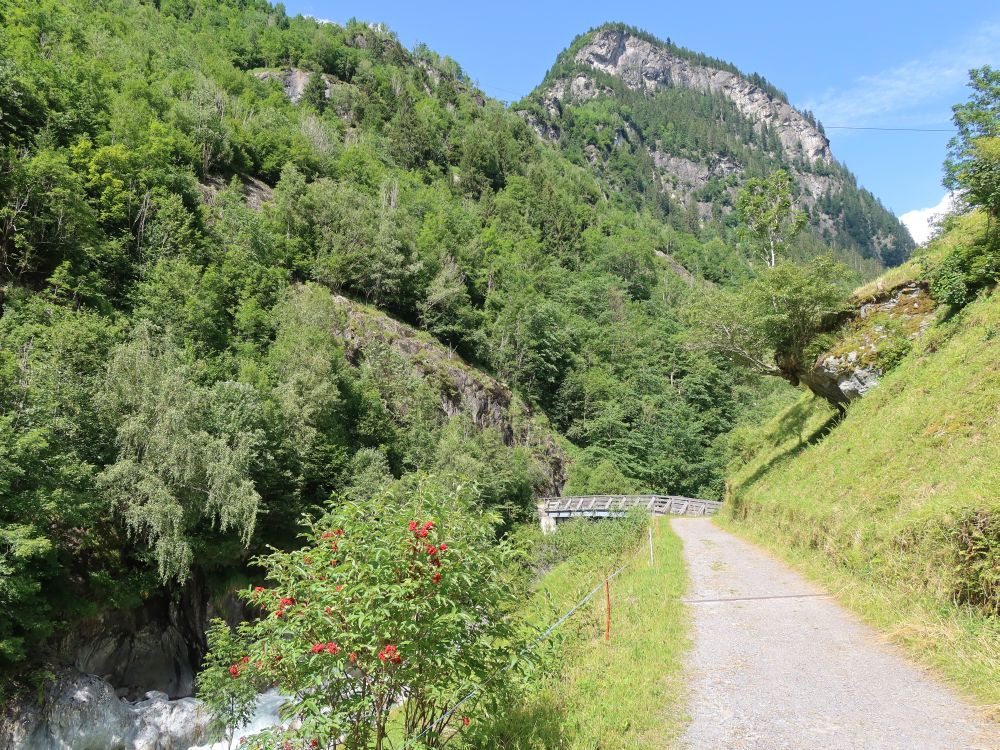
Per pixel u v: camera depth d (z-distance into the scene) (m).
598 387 80.75
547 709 7.21
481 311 81.62
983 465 11.16
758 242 38.06
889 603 9.70
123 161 47.31
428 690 5.54
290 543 32.03
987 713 5.91
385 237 67.81
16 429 18.91
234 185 65.81
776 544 18.02
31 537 17.92
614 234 146.50
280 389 35.81
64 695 18.12
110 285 40.84
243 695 10.41
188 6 130.25
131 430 22.42
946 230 24.36
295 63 134.00
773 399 78.25
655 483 69.44
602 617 12.44
